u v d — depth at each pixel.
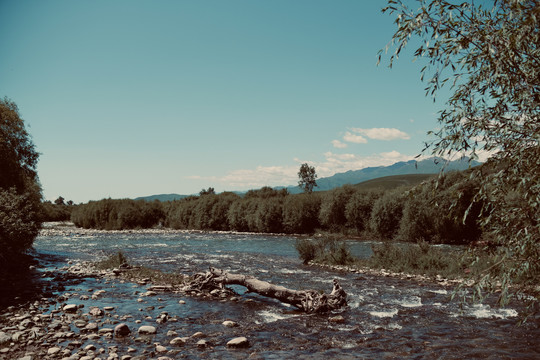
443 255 18.27
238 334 8.65
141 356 7.04
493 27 4.04
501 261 4.54
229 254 25.45
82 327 8.91
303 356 7.24
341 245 21.38
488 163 4.33
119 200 62.19
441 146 4.46
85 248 30.41
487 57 4.07
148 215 64.12
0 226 16.09
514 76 4.10
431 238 32.41
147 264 20.42
